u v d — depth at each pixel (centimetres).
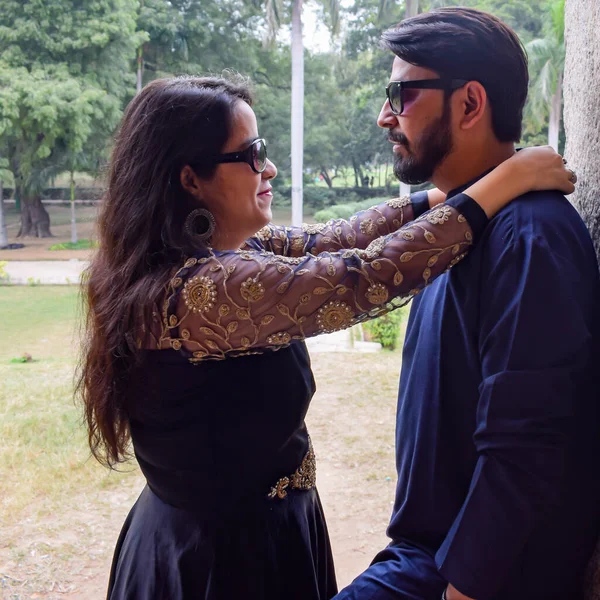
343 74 2425
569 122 169
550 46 1295
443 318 123
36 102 1603
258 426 136
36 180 2059
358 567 319
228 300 119
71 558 322
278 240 168
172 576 140
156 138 127
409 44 119
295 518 149
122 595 149
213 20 2058
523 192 116
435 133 123
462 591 107
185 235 129
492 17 121
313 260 119
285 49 2392
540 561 110
